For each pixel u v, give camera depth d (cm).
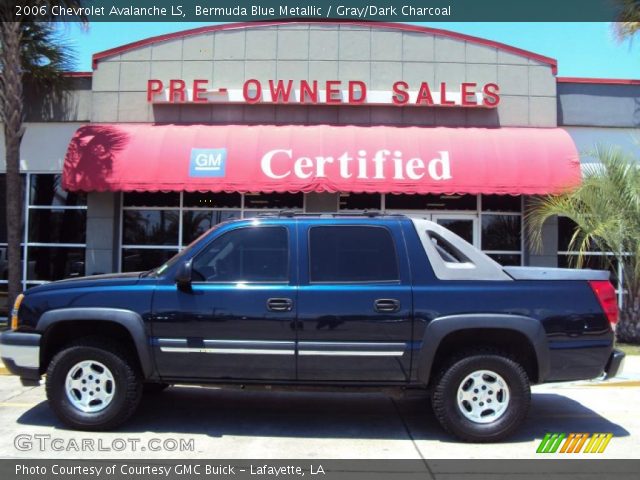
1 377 831
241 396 737
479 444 555
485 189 1157
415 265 559
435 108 1308
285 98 1284
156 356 554
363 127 1259
